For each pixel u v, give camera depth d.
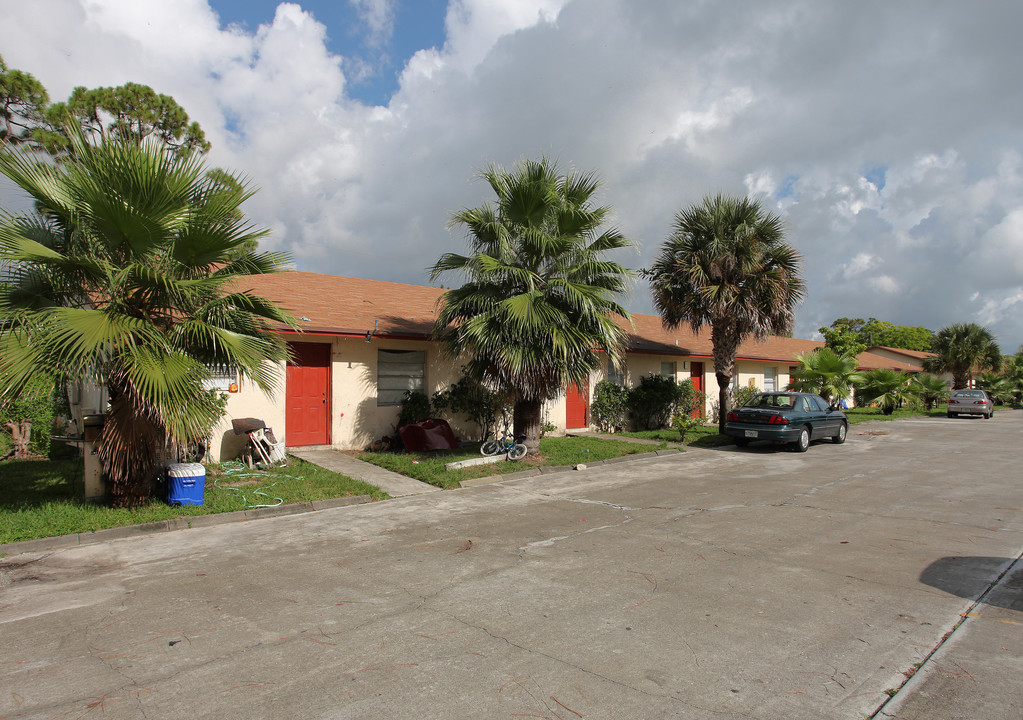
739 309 16.17
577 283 11.75
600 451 13.64
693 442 16.36
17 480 9.44
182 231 7.52
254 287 14.53
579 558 6.04
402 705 3.35
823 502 8.78
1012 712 3.29
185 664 3.82
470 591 5.11
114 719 3.21
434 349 14.52
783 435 14.46
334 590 5.14
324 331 12.18
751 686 3.56
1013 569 5.72
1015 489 9.87
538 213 12.11
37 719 3.20
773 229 16.72
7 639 4.18
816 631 4.32
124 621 4.49
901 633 4.30
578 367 12.00
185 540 6.73
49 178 7.18
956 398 29.41
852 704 3.37
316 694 3.46
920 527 7.31
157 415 7.34
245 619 4.52
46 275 7.20
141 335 6.99
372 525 7.41
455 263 12.04
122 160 6.98
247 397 11.83
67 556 6.12
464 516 7.89
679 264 16.67
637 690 3.51
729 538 6.79
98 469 7.97
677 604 4.82
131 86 19.20
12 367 6.40
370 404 13.47
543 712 3.28
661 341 21.69
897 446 16.23
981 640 4.19
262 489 8.98
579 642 4.13
